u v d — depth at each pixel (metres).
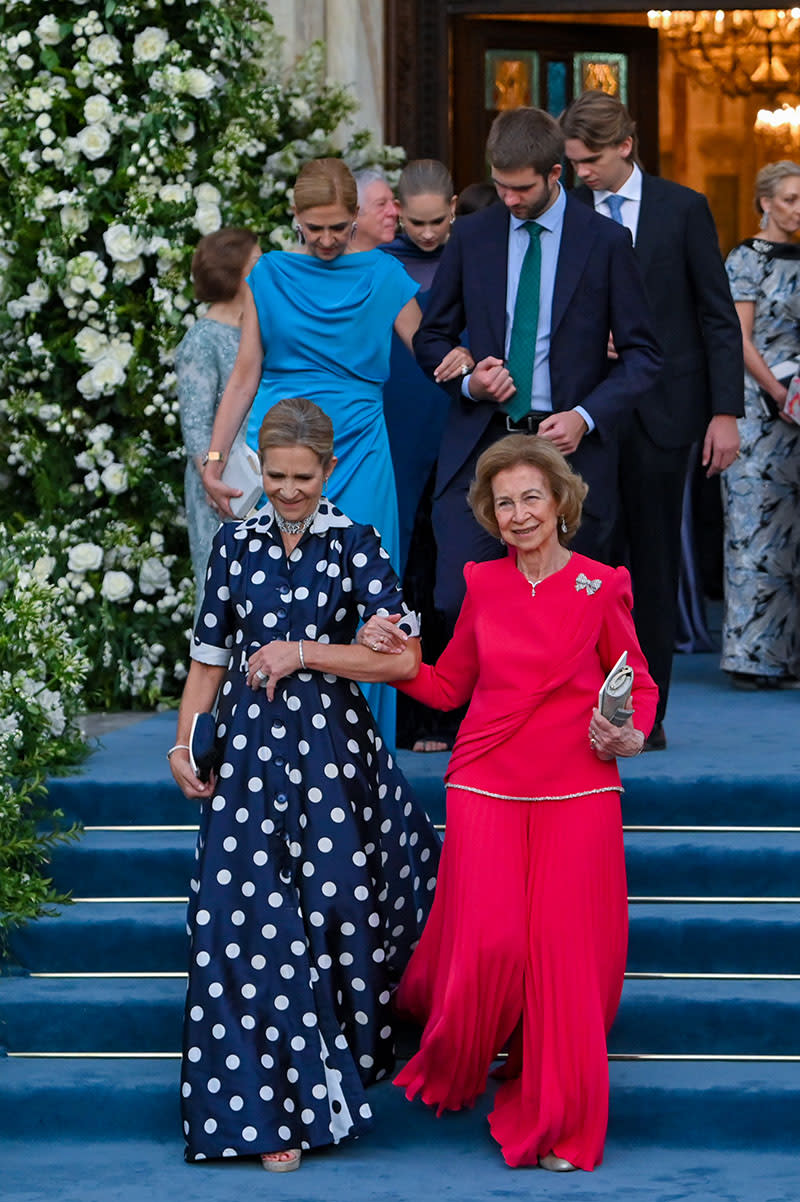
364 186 23.98
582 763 16.91
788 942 19.17
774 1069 18.06
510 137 19.66
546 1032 16.58
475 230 20.86
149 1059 18.67
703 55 53.88
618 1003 17.41
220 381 23.92
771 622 28.33
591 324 20.39
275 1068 16.67
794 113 56.94
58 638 22.70
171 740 24.22
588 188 22.89
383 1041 17.48
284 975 16.72
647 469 22.48
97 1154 17.39
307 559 17.45
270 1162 16.70
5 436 28.30
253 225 28.77
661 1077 17.78
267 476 17.11
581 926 16.62
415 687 17.67
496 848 16.83
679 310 22.73
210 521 24.19
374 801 17.48
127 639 27.55
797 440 28.12
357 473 21.50
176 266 27.69
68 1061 18.62
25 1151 17.53
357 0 32.38
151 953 19.61
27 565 25.50
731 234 61.19
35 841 20.36
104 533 27.91
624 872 17.14
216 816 17.03
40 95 27.70
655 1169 16.77
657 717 22.70
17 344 28.27
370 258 21.58
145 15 28.33
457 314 21.05
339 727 17.25
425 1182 16.38
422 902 18.39
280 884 16.84
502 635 17.16
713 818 20.81
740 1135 17.42
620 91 36.25
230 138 28.38
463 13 33.91
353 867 17.08
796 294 27.61
